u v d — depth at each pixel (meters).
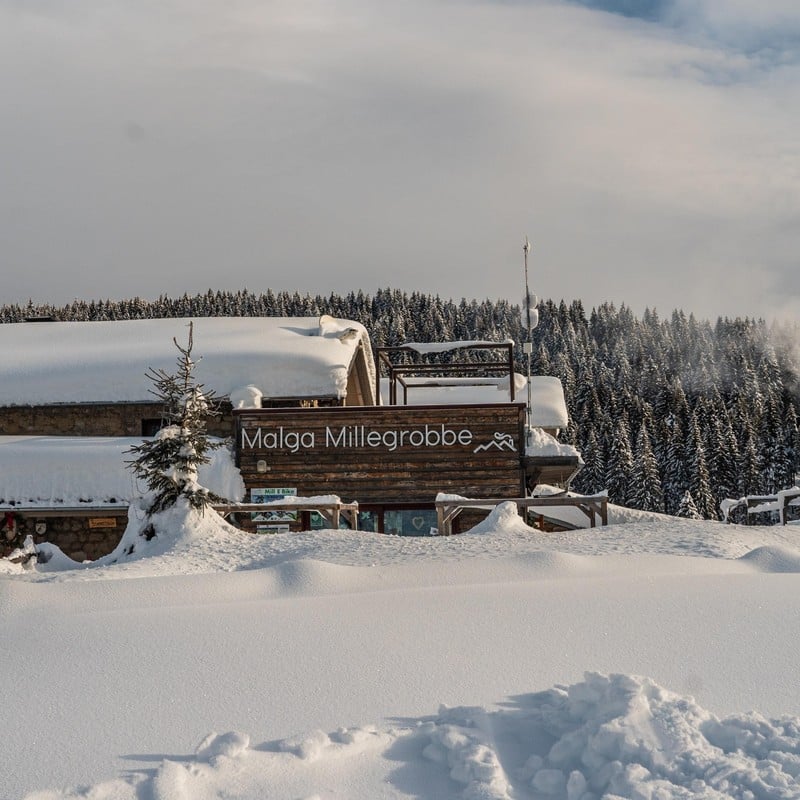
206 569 15.75
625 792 4.74
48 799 4.82
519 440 25.69
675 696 5.61
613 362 124.81
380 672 6.75
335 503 19.33
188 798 4.86
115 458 25.55
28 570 18.06
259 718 5.95
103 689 6.56
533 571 10.68
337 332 33.09
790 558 11.75
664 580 9.48
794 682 6.23
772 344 116.62
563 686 6.19
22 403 28.92
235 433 26.17
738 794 4.59
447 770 5.23
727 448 81.25
